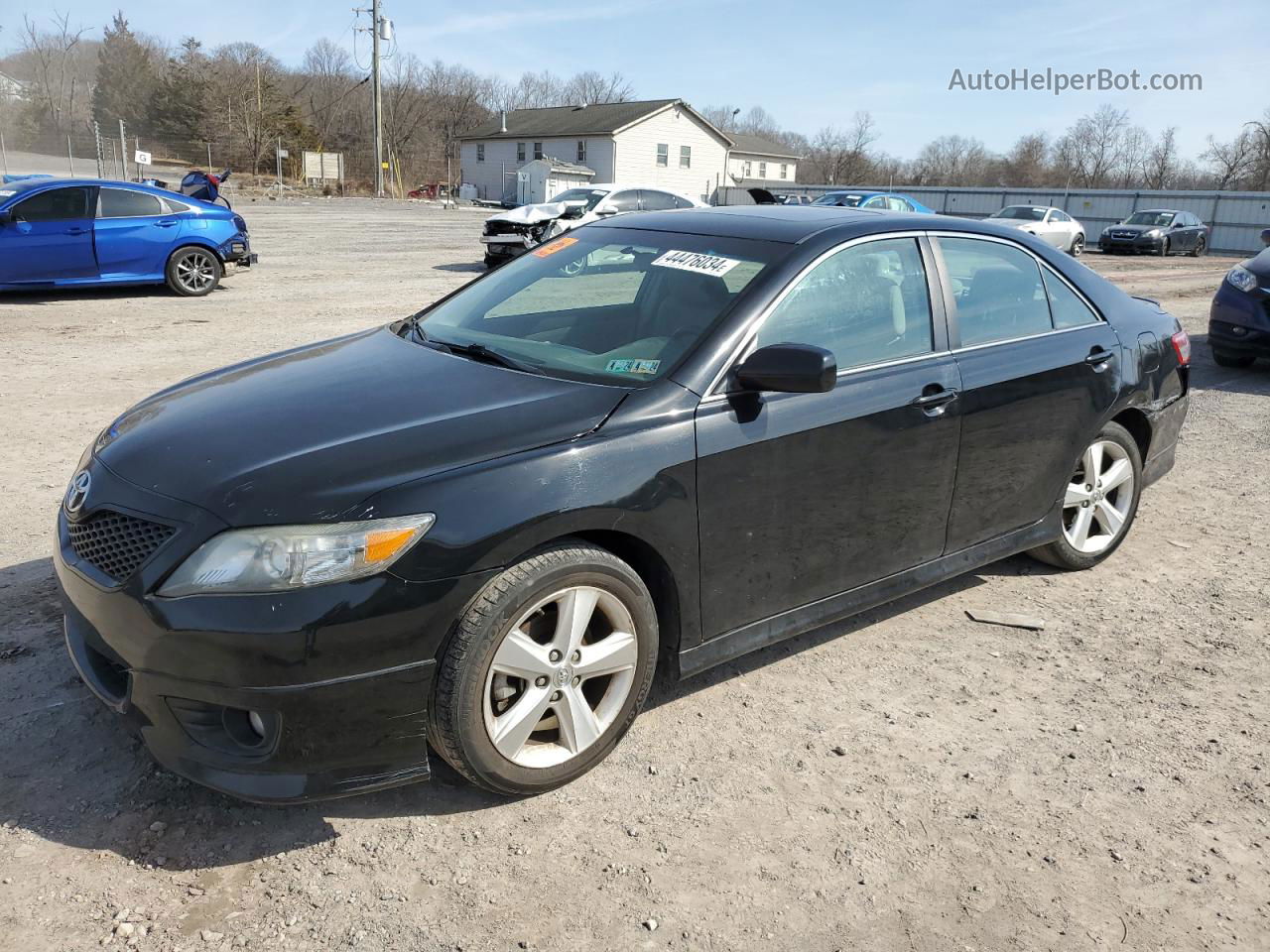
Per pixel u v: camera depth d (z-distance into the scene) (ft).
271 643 7.63
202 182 49.42
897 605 13.82
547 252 13.39
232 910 7.67
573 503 8.69
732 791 9.45
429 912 7.75
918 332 11.81
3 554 14.01
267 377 10.82
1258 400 27.43
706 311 10.53
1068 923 7.93
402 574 7.94
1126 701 11.40
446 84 294.46
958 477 12.12
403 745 8.30
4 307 37.83
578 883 8.15
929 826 9.05
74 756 9.48
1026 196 133.69
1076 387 13.42
